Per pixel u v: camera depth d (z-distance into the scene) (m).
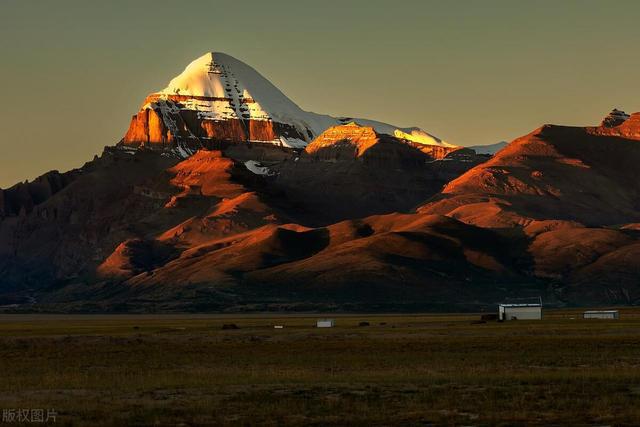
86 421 134.62
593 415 134.12
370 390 161.75
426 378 176.38
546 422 130.62
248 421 133.75
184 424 132.38
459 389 161.00
